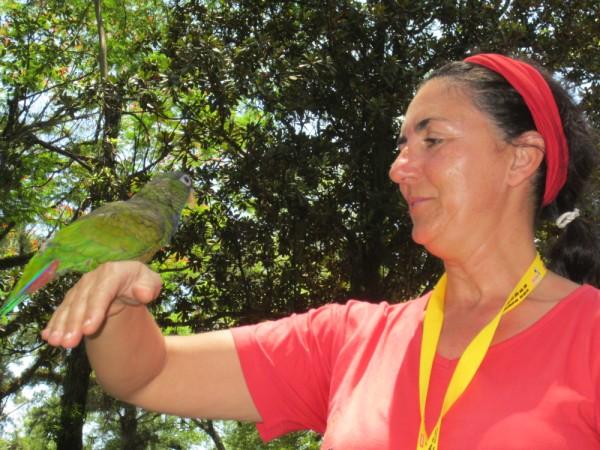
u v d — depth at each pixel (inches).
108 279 73.3
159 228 112.6
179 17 477.4
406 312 99.6
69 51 636.7
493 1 455.5
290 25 476.7
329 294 477.7
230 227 456.1
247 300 472.1
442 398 84.9
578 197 103.4
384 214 440.8
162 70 481.4
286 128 467.8
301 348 103.0
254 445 761.0
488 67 95.5
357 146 455.5
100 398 645.3
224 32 494.3
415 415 85.5
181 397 100.0
